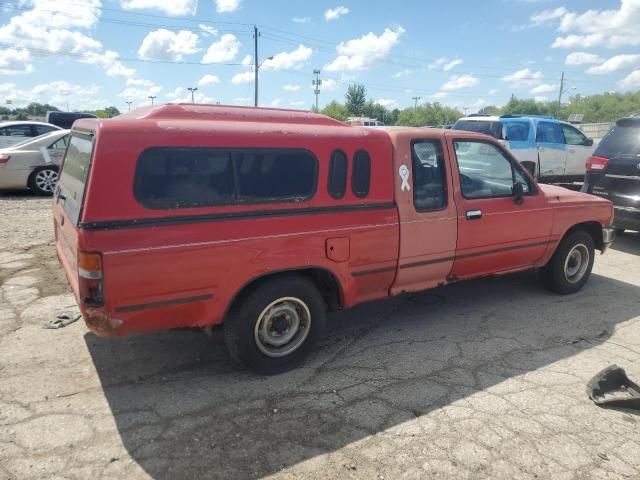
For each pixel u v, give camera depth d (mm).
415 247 4379
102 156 3014
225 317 3674
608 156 7906
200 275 3344
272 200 3590
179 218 3234
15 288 5523
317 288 3984
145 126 3156
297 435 3135
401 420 3305
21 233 7941
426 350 4344
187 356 4137
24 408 3338
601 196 7980
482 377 3887
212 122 3443
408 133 4336
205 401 3494
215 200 3369
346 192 3941
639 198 7410
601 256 7652
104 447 2979
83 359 4031
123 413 3322
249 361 3736
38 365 3910
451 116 96312
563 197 5566
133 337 4430
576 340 4598
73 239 3250
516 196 5055
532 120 12477
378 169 4102
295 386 3723
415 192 4348
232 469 2824
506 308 5375
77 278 3117
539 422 3303
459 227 4641
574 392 3684
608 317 5160
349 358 4184
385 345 4438
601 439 3145
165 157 3189
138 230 3104
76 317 4785
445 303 5512
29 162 11406
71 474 2750
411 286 4578
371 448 3021
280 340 3881
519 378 3877
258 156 3535
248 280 3541
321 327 4047
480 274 5078
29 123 14398
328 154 3834
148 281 3172
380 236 4137
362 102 80938
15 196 11570
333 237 3879
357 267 4086
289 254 3676
